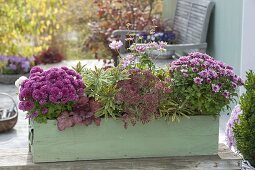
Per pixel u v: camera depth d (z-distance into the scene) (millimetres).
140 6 7359
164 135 3492
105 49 7113
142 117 3371
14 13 7082
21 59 7078
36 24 7324
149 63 3619
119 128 3438
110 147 3457
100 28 7188
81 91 3428
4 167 3357
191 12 6371
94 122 3389
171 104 3467
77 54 8508
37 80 3404
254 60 4969
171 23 7262
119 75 3477
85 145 3432
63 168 3379
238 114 3744
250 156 3488
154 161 3449
